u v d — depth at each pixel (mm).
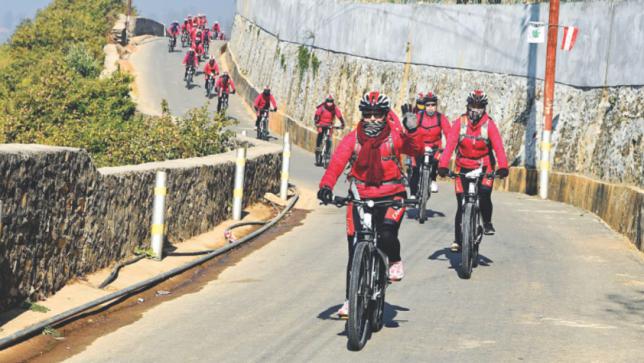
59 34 59750
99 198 10531
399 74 33594
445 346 7605
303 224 16078
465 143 11391
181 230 13188
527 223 16172
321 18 42594
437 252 12719
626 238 14367
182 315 8969
